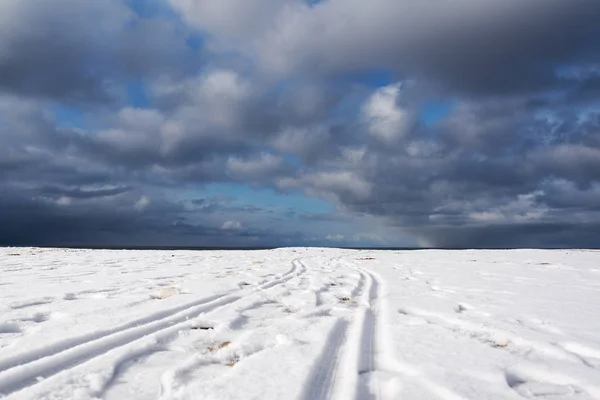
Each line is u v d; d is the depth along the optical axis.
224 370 3.27
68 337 3.81
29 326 4.48
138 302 5.83
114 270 10.79
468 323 4.72
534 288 7.67
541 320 4.86
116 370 3.19
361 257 19.25
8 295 6.32
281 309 5.81
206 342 4.05
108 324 4.38
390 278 9.53
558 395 2.86
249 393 2.64
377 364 3.41
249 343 3.90
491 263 14.25
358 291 7.59
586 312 5.34
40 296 6.19
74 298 6.34
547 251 23.61
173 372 3.12
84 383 2.88
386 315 5.18
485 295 6.82
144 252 22.44
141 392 2.80
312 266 13.21
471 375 3.05
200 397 2.59
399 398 2.67
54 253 19.34
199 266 12.48
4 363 3.14
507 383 2.95
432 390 2.80
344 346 3.89
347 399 2.63
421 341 3.93
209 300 6.20
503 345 4.02
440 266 13.07
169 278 8.95
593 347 3.71
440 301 6.12
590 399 2.79
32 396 2.63
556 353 3.65
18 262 13.13
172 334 4.21
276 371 3.04
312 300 6.31
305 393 2.70
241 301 6.13
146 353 3.65
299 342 3.90
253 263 14.08
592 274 10.28
